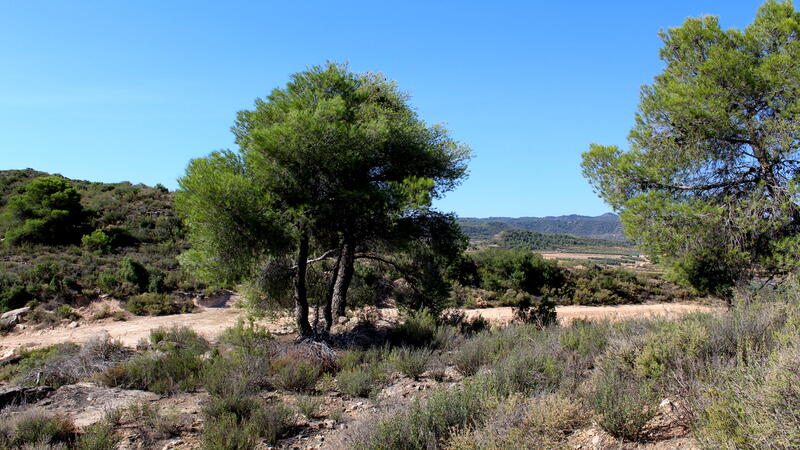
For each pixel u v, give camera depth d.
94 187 41.69
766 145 9.75
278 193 10.88
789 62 9.45
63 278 19.84
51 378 7.90
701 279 10.34
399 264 14.09
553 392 5.25
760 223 9.38
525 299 14.73
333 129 10.45
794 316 5.05
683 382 4.20
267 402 6.32
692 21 11.55
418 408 4.49
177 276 22.70
